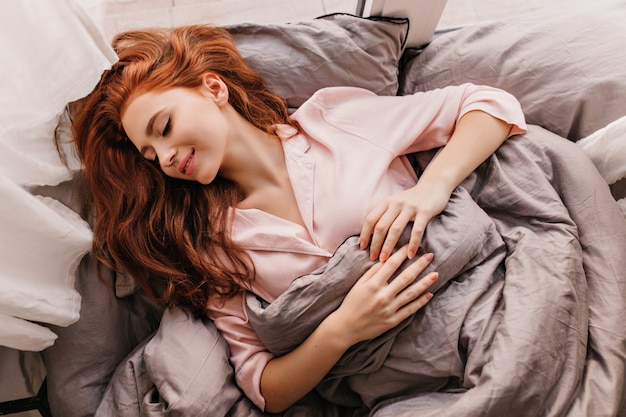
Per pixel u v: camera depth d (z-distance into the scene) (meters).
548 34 0.98
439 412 0.68
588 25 0.95
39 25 0.59
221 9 1.32
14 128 0.62
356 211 0.82
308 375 0.78
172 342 0.82
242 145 0.88
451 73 1.05
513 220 0.86
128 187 0.89
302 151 0.89
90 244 0.80
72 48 0.62
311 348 0.77
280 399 0.81
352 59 0.99
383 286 0.75
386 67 1.03
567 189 0.84
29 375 0.94
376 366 0.79
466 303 0.76
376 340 0.77
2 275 0.63
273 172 0.89
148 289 0.90
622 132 0.85
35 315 0.69
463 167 0.84
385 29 1.00
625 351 0.72
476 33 1.05
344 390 0.88
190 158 0.80
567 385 0.69
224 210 0.88
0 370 0.92
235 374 0.84
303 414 0.85
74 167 0.89
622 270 0.77
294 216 0.87
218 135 0.81
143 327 0.96
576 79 0.93
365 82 1.02
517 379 0.67
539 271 0.75
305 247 0.83
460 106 0.92
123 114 0.82
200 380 0.78
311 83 1.00
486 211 0.89
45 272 0.72
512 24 1.04
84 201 0.90
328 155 0.89
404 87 1.12
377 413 0.78
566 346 0.71
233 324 0.86
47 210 0.68
